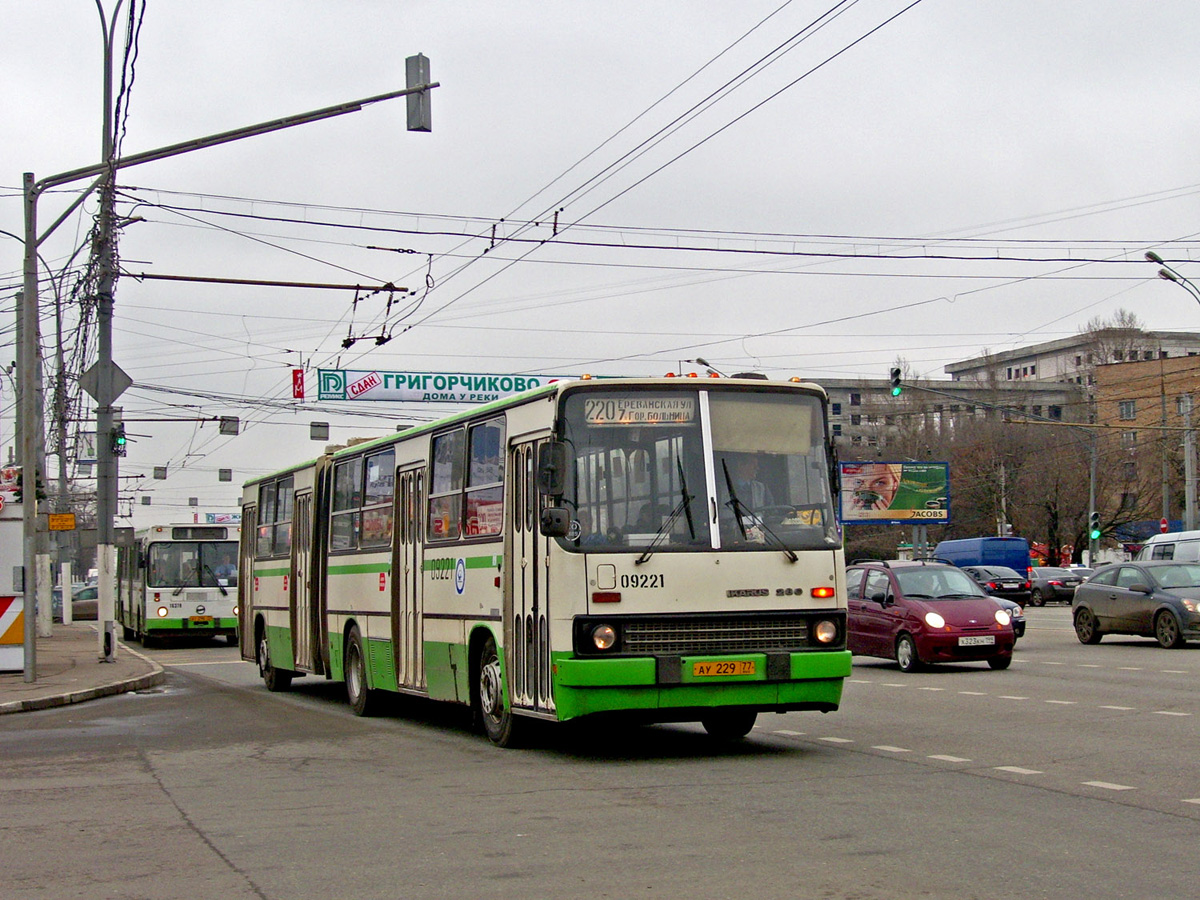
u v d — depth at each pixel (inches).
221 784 414.6
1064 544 2913.4
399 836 316.8
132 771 451.5
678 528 437.1
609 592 425.1
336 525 705.0
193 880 274.5
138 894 263.3
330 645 706.2
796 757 450.6
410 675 583.8
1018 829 310.2
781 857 282.0
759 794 368.2
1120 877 259.8
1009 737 490.3
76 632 1787.6
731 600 435.5
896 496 2512.3
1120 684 701.9
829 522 454.9
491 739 497.7
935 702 631.8
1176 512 2778.1
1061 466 2842.0
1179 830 307.9
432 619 556.1
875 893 249.0
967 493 3011.8
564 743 506.0
